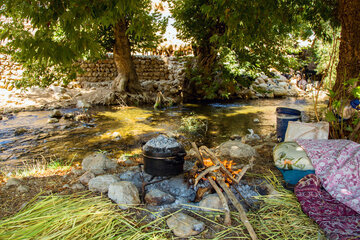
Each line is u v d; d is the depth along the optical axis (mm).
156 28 13641
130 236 2293
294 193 2984
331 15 5816
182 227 2410
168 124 9219
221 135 7777
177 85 16703
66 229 2326
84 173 3600
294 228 2469
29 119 9812
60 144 6852
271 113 11383
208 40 13688
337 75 4395
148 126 8898
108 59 16203
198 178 2904
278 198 2959
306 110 11891
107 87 15109
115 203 2818
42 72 11992
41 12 2904
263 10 4152
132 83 14211
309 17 6480
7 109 11172
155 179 3342
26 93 13164
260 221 2574
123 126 8883
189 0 12422
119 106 13141
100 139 7305
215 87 14234
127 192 2861
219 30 13297
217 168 2881
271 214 2678
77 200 2822
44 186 3273
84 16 3000
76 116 10047
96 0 3023
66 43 3133
